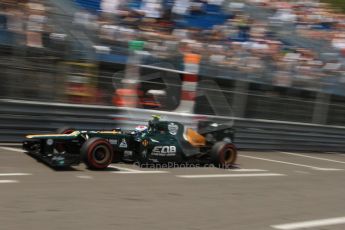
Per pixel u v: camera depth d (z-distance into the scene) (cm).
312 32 2831
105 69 1608
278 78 2002
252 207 899
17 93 1377
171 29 2120
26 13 1423
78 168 1125
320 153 2167
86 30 1585
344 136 2316
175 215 788
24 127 1370
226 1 2458
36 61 1409
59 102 1452
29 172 1020
